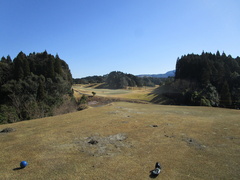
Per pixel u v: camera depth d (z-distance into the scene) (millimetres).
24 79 34094
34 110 17672
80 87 86688
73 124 9859
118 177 4164
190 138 7117
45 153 5695
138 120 10734
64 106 21750
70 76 59156
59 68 45719
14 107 18547
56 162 5016
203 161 5055
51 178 4152
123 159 5172
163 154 5539
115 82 92750
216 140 6879
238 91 36094
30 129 9008
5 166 4828
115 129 8562
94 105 38969
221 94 35562
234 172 4426
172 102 46312
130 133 7867
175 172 4426
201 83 44312
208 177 4203
